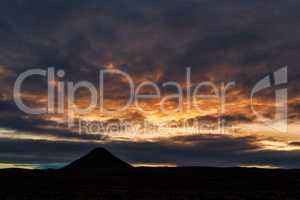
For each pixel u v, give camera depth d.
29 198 53.75
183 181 92.19
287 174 100.50
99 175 109.69
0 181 92.94
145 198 54.38
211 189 74.31
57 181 93.44
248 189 74.69
